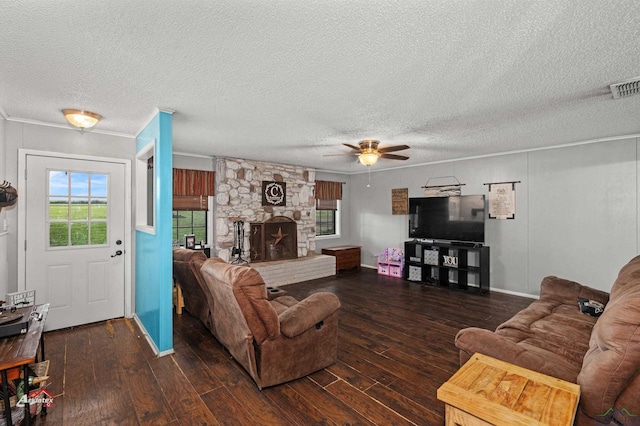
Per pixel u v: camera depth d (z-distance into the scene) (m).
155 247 2.97
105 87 2.44
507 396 1.27
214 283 2.52
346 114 3.14
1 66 2.07
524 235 5.00
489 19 1.58
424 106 2.91
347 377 2.52
